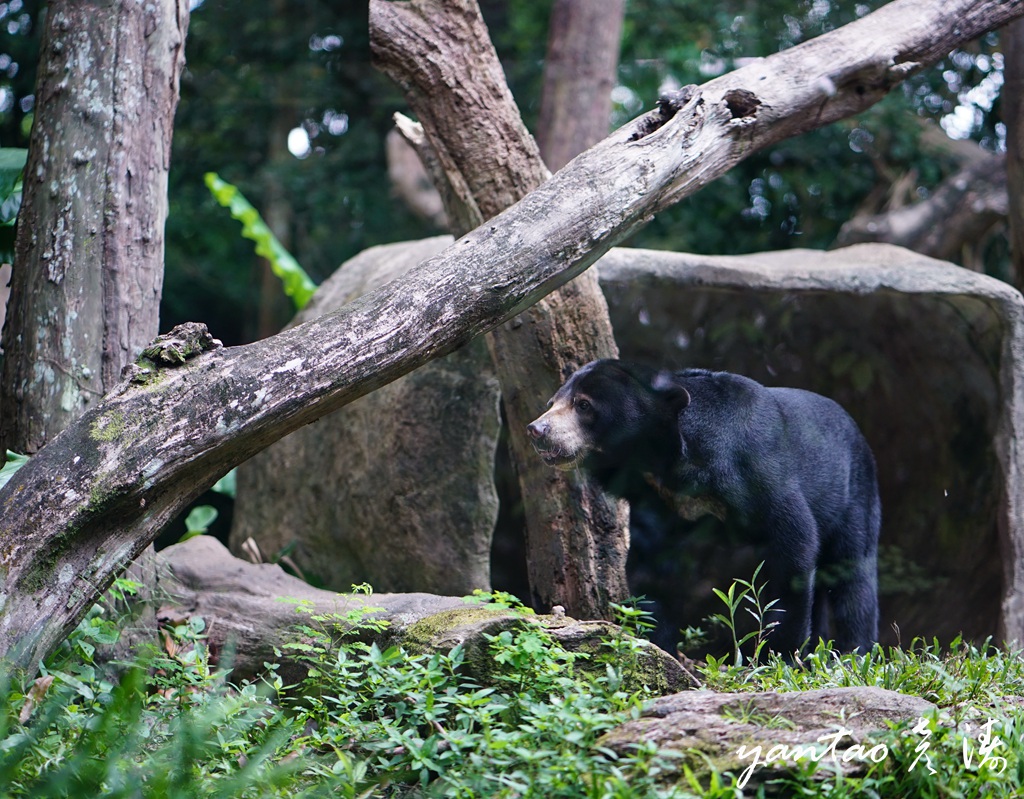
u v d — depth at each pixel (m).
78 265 6.23
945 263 9.42
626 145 6.32
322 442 10.16
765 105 6.86
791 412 7.03
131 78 6.39
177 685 5.48
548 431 6.65
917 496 11.03
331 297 10.25
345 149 20.25
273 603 6.72
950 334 9.99
